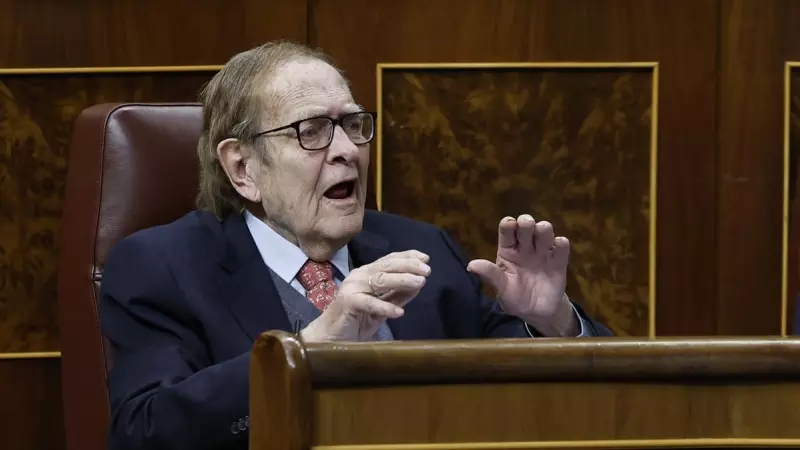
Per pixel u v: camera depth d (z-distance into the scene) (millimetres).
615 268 7957
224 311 4719
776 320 8023
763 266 8016
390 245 5605
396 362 2459
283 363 2430
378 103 7781
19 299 7680
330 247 5027
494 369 2473
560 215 7914
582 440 2504
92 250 5195
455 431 2486
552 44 7820
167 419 4090
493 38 7805
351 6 7777
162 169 5426
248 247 4973
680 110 7898
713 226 7973
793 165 7918
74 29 7602
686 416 2512
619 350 2494
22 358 7703
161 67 7602
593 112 7852
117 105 5473
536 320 4941
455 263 5695
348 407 2469
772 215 7977
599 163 7887
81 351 5145
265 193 4973
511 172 7871
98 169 5301
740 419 2514
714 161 7945
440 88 7820
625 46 7844
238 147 5031
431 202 7871
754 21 7859
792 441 2502
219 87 5113
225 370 4102
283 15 7715
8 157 7590
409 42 7797
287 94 4887
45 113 7590
